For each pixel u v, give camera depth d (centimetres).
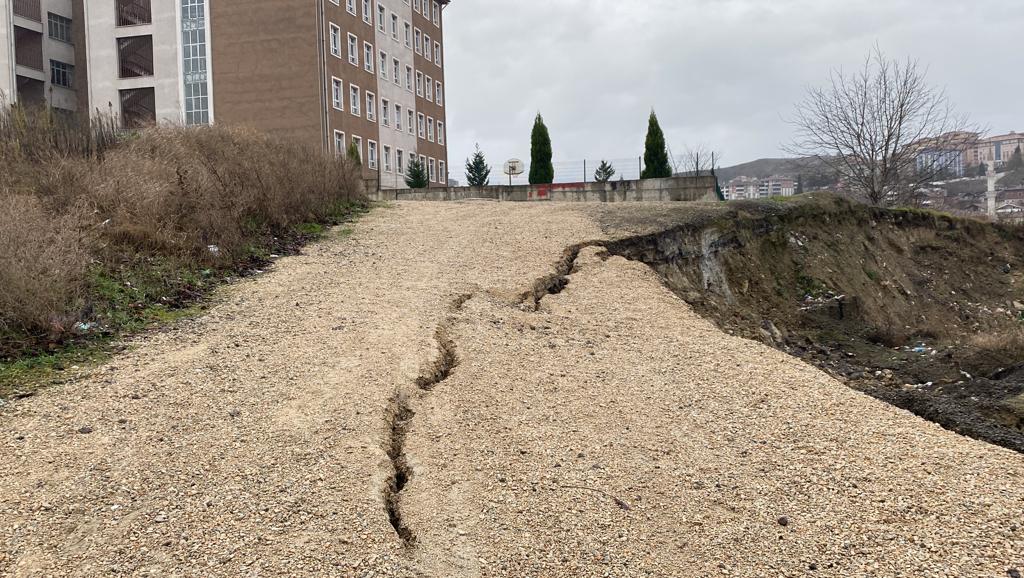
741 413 620
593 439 559
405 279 1018
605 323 880
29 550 390
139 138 1395
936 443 565
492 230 1391
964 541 428
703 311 1266
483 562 404
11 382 612
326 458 498
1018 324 1719
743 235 1552
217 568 381
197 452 500
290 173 1440
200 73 3759
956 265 2144
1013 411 743
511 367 703
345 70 3903
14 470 468
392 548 407
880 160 2848
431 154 5259
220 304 873
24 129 1205
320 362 676
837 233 1841
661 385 680
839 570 404
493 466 508
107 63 3981
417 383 648
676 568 405
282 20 3634
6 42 4016
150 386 612
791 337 1365
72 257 784
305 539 408
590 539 428
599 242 1254
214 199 1143
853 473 513
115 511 428
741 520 453
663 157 3120
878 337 1459
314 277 1022
